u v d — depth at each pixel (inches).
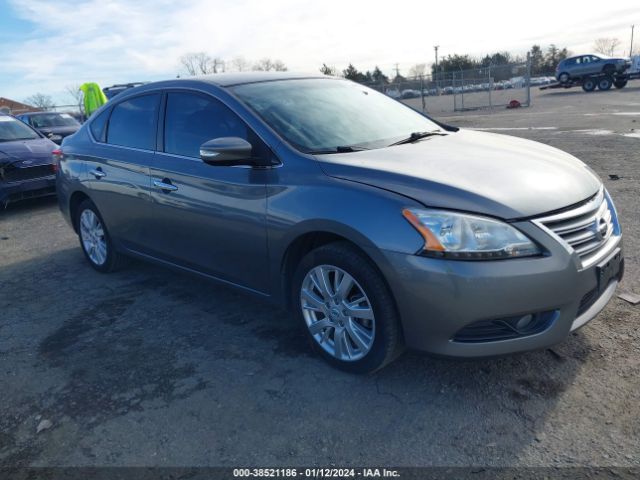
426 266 101.7
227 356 134.6
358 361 117.5
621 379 112.4
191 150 149.7
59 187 208.7
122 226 179.6
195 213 146.3
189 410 113.9
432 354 107.1
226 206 136.5
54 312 170.4
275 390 118.6
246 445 102.3
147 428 109.2
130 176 167.8
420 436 101.3
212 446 102.7
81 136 198.2
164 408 115.3
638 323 133.7
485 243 99.8
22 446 107.0
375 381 119.1
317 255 119.3
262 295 138.3
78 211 206.1
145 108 168.9
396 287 105.4
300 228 119.2
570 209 108.1
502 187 107.2
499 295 99.4
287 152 126.6
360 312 114.9
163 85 165.3
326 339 125.0
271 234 126.6
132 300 175.0
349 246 114.5
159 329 152.5
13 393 125.7
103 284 191.9
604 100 898.1
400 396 113.3
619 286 154.6
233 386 121.4
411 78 1063.6
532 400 108.7
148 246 171.5
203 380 124.7
